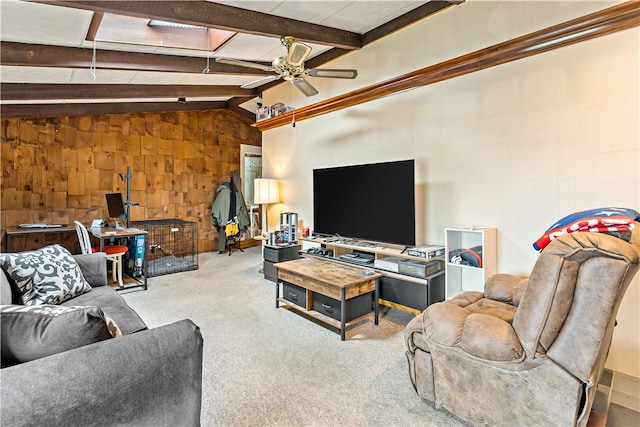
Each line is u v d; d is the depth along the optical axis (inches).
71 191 205.8
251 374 87.7
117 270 187.6
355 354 99.0
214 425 68.1
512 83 110.4
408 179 128.3
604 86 93.4
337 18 134.2
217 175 277.7
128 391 43.9
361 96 154.6
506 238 112.5
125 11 91.7
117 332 53.4
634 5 86.0
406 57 138.6
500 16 111.9
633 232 58.9
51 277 89.0
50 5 88.4
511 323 66.8
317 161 181.8
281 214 192.2
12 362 44.6
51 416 37.7
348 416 71.2
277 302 138.5
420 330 72.7
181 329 51.1
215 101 263.1
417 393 75.9
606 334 54.1
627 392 81.5
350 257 152.3
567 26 96.9
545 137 103.8
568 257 52.9
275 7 118.6
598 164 94.6
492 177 115.6
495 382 61.1
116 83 171.8
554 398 55.1
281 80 205.5
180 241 256.1
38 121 194.1
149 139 237.8
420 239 136.8
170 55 146.9
